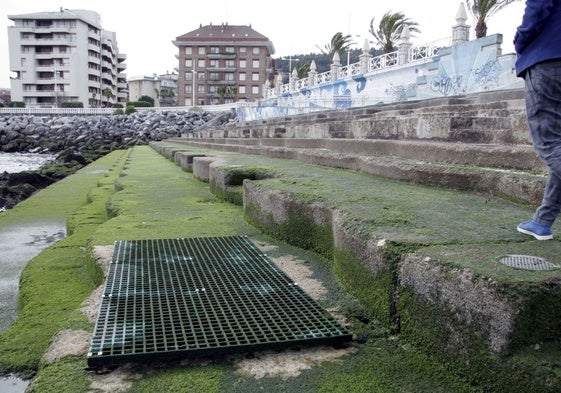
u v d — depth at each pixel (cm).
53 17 9825
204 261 398
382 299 277
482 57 1825
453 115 755
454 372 220
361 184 545
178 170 1298
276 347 248
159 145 2783
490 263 229
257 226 532
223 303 304
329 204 408
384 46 4359
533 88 278
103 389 211
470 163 564
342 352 247
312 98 3200
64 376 221
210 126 4753
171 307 296
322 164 802
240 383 217
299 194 462
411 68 2369
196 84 9900
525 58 282
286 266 390
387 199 432
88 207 822
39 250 628
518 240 280
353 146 883
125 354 232
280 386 214
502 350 196
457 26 2064
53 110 6988
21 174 1852
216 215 619
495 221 337
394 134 887
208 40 9675
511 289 196
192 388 212
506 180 428
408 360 237
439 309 230
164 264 389
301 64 7831
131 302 304
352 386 214
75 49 9931
